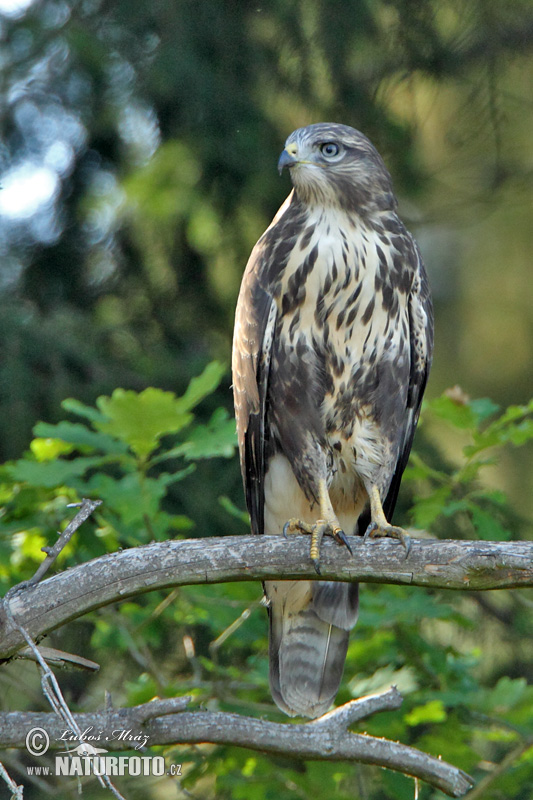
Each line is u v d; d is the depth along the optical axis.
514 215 15.55
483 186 13.80
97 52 10.09
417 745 7.27
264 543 5.46
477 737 7.69
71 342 9.68
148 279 10.84
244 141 10.12
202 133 10.06
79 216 10.70
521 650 10.71
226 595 7.61
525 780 7.23
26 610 5.11
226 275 10.92
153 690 6.93
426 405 7.53
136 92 10.04
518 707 7.38
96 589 5.20
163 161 10.73
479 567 5.16
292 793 7.20
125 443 6.82
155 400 6.34
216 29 10.02
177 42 9.91
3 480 6.80
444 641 10.64
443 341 15.41
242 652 9.42
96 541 7.02
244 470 7.68
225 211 10.48
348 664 7.76
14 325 9.51
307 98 10.47
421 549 5.36
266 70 10.28
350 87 10.64
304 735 5.29
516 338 15.00
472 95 11.98
